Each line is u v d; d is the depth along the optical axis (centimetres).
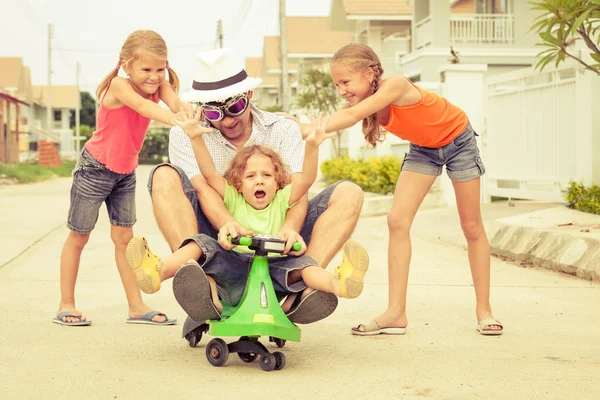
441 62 2209
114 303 594
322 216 433
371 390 363
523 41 2214
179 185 427
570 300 602
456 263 803
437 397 352
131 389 363
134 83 474
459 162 495
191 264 373
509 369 402
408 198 495
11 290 638
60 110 8731
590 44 747
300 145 475
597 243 710
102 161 501
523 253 805
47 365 407
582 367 405
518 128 1183
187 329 444
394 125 475
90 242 969
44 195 2108
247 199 427
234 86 430
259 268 401
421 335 488
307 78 2488
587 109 984
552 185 1106
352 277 376
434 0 2197
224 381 378
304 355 436
